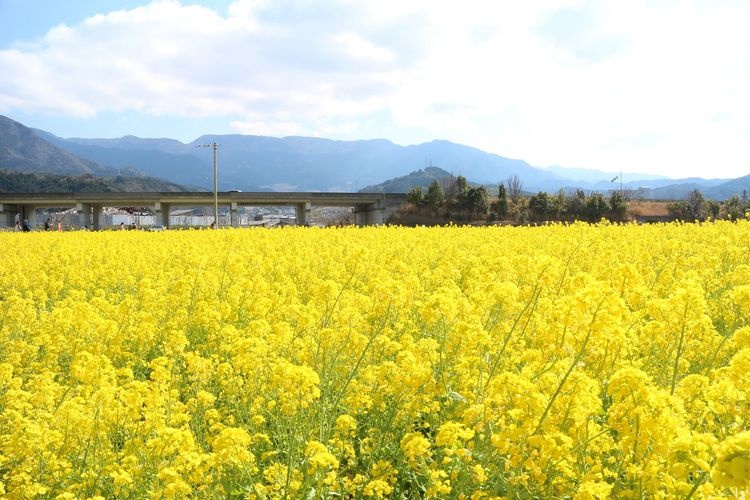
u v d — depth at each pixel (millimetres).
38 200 109500
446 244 21203
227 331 8867
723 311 9070
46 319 10227
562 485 4520
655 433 4086
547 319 7742
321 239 26312
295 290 11430
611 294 5191
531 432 4586
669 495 4066
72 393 6809
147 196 108562
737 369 4496
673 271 12562
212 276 13047
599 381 5992
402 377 6145
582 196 91688
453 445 4840
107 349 8695
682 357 6602
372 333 8094
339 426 5715
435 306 7324
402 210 107250
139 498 4973
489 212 96000
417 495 5203
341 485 5289
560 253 16906
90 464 5367
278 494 4867
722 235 19766
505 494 4598
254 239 26484
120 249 23031
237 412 6371
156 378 6500
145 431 5625
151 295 11773
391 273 13633
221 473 4945
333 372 7016
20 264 18859
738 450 2738
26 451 5270
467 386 6066
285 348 7637
